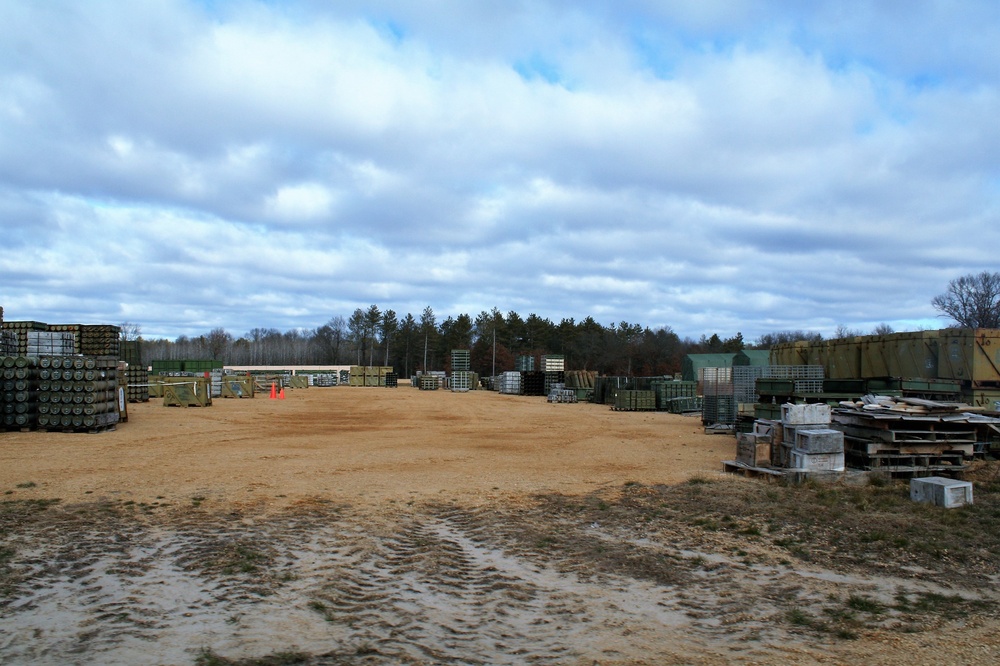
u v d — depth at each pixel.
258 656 5.76
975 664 5.71
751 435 14.69
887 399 15.48
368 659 5.76
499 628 6.61
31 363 21.66
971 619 6.76
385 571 8.35
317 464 16.17
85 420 21.52
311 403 42.16
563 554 9.14
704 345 105.44
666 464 16.58
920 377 22.08
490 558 8.98
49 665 5.49
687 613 7.05
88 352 33.84
